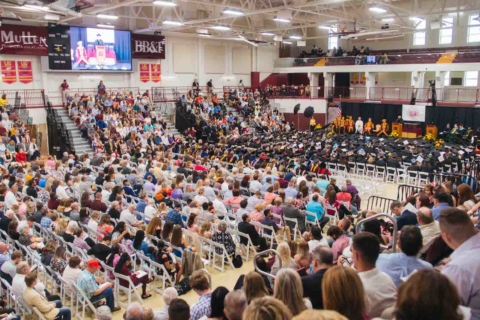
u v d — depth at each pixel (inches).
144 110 1088.8
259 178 571.2
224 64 1408.7
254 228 394.3
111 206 428.1
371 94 1311.5
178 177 531.8
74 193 522.0
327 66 1375.5
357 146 906.1
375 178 713.6
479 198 322.0
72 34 1019.3
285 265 244.4
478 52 1118.4
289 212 433.7
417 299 75.8
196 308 203.6
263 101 1385.3
